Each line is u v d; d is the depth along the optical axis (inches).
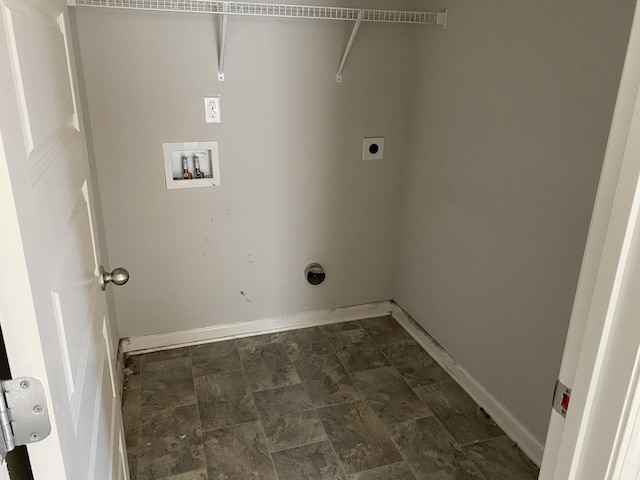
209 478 65.6
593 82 53.7
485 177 73.3
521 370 70.1
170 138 83.3
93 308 39.7
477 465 68.1
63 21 38.1
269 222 94.0
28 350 20.5
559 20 57.5
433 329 93.1
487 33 69.9
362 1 85.3
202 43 80.0
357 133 93.3
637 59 19.3
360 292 105.7
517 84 65.0
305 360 92.4
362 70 89.6
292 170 91.8
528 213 65.4
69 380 26.7
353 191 97.1
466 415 78.0
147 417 76.7
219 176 87.9
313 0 82.7
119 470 46.5
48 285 23.4
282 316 101.9
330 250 100.2
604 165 21.2
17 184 19.6
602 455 22.3
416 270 97.2
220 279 94.9
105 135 79.9
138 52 77.6
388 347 97.0
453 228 83.0
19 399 20.8
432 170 87.4
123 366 88.9
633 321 20.1
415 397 82.2
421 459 69.2
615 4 50.4
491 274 74.4
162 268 90.6
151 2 71.2
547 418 66.1
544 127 61.2
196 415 77.4
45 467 22.4
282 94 86.6
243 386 84.6
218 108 84.0
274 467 67.6
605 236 21.1
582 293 23.1
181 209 88.0
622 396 21.0
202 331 97.1
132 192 84.3
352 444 71.9
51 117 29.2
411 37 90.1
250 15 76.4
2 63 19.0
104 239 84.0
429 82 85.8
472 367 82.0
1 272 19.2
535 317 66.2
